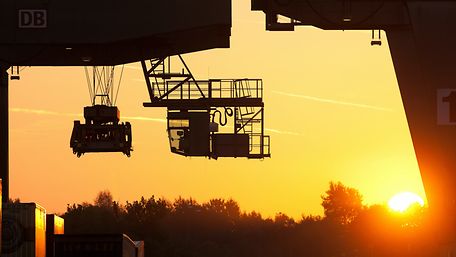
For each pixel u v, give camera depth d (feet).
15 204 294.87
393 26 308.19
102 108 376.48
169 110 383.86
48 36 329.31
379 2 306.96
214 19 331.98
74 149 375.66
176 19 331.77
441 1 298.15
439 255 328.49
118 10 330.95
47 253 318.65
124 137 376.48
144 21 331.36
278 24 312.50
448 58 298.15
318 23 310.45
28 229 294.87
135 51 362.53
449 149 303.07
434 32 298.35
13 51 357.00
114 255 293.84
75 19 329.72
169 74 379.14
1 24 328.08
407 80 305.53
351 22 308.60
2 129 355.15
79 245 294.25
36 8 328.49
